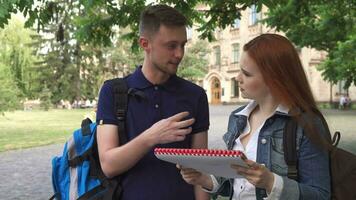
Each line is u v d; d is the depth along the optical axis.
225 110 43.94
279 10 10.24
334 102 47.94
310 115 2.20
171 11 2.58
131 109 2.63
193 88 2.79
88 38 6.38
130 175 2.59
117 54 47.62
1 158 13.50
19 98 25.52
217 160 1.93
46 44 45.62
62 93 45.84
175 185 2.60
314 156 2.16
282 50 2.27
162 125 2.32
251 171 1.93
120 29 6.97
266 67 2.26
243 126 2.48
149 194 2.56
